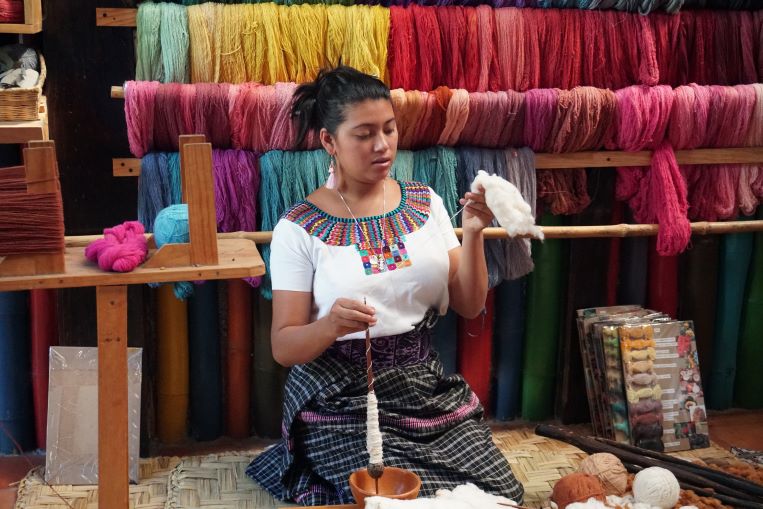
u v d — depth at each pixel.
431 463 2.31
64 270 1.96
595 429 3.12
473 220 2.32
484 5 2.94
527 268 3.04
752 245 3.30
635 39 3.00
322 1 2.87
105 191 2.89
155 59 2.76
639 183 3.12
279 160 2.83
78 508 2.61
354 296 2.36
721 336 3.35
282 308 2.38
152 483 2.77
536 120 2.93
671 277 3.29
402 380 2.40
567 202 3.09
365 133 2.26
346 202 2.43
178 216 2.14
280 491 2.53
